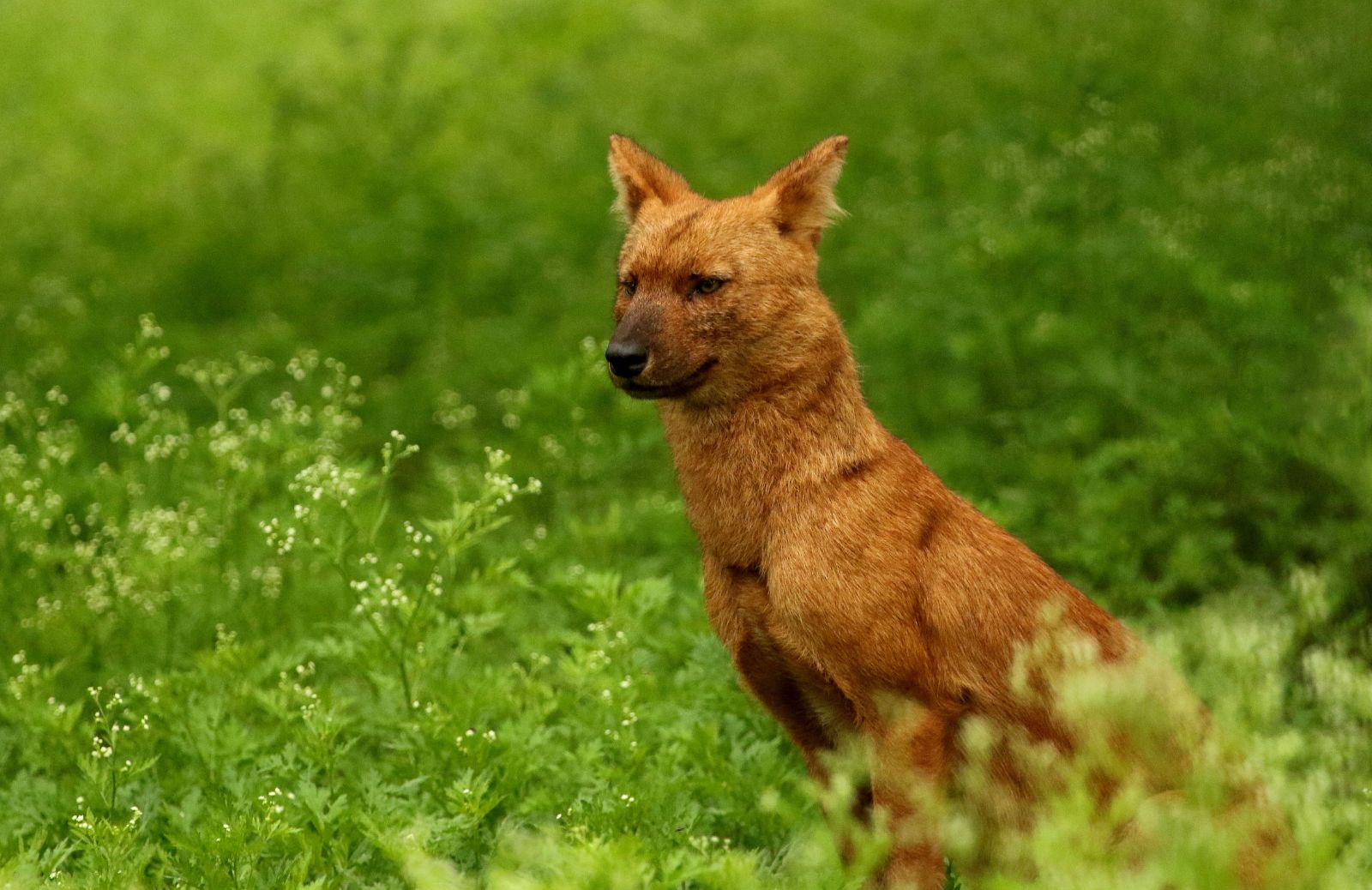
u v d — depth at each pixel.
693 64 26.39
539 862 6.68
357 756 9.09
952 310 14.81
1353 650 9.59
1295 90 20.59
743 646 7.45
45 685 9.41
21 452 14.42
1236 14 24.05
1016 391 14.12
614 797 7.69
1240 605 10.19
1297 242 15.51
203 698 9.25
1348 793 7.25
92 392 15.84
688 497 7.59
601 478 13.29
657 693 9.16
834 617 7.04
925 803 6.88
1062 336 14.20
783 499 7.23
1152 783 7.00
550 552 12.02
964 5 26.80
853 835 6.50
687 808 7.68
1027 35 24.83
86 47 30.98
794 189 7.65
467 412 14.98
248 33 30.69
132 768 8.12
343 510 9.33
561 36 28.73
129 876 7.20
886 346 15.23
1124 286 15.00
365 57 28.17
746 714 8.91
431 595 10.06
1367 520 10.84
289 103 25.25
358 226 20.86
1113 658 7.25
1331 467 10.74
